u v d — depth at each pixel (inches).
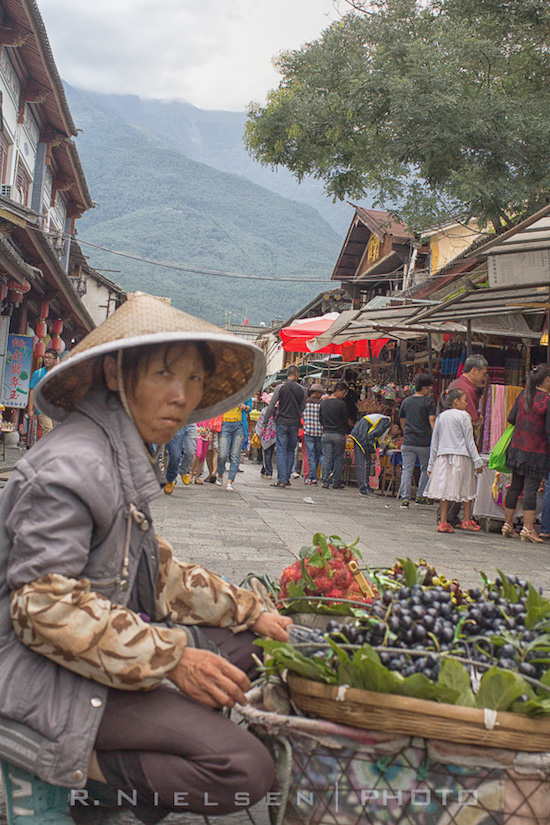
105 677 70.1
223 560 227.6
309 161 629.3
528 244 307.1
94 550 74.2
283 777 74.4
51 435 76.0
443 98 482.0
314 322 700.0
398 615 85.5
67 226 1279.5
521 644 84.8
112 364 77.4
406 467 481.7
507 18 527.5
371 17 571.5
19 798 74.6
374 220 928.9
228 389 94.2
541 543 341.7
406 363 639.1
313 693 74.1
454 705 71.1
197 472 502.9
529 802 71.7
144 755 72.9
